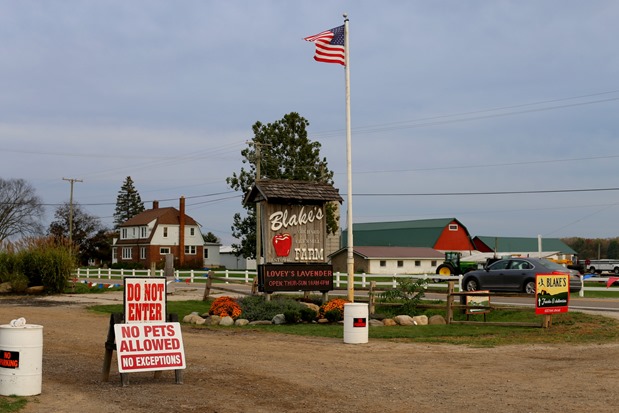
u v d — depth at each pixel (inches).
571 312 909.8
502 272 1235.9
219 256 3993.6
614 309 1002.1
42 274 1466.5
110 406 400.2
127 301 468.8
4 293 1451.8
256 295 1165.7
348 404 409.1
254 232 2628.0
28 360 420.5
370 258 2815.0
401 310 960.9
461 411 389.1
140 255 3705.7
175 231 3713.1
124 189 5009.8
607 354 608.4
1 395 414.9
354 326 704.4
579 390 445.1
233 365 551.5
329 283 1060.5
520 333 779.4
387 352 637.9
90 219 4180.6
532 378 492.1
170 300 1255.5
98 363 566.6
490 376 502.6
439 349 658.2
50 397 421.4
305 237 1058.7
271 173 2610.7
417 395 434.0
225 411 390.3
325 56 1024.2
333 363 566.3
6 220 3897.6
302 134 2645.2
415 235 3503.9
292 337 764.0
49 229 4035.4
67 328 830.5
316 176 2625.5
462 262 2102.6
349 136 1019.3
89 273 2657.5
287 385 466.9
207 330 839.1
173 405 404.8
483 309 924.0
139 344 461.7
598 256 5073.8
